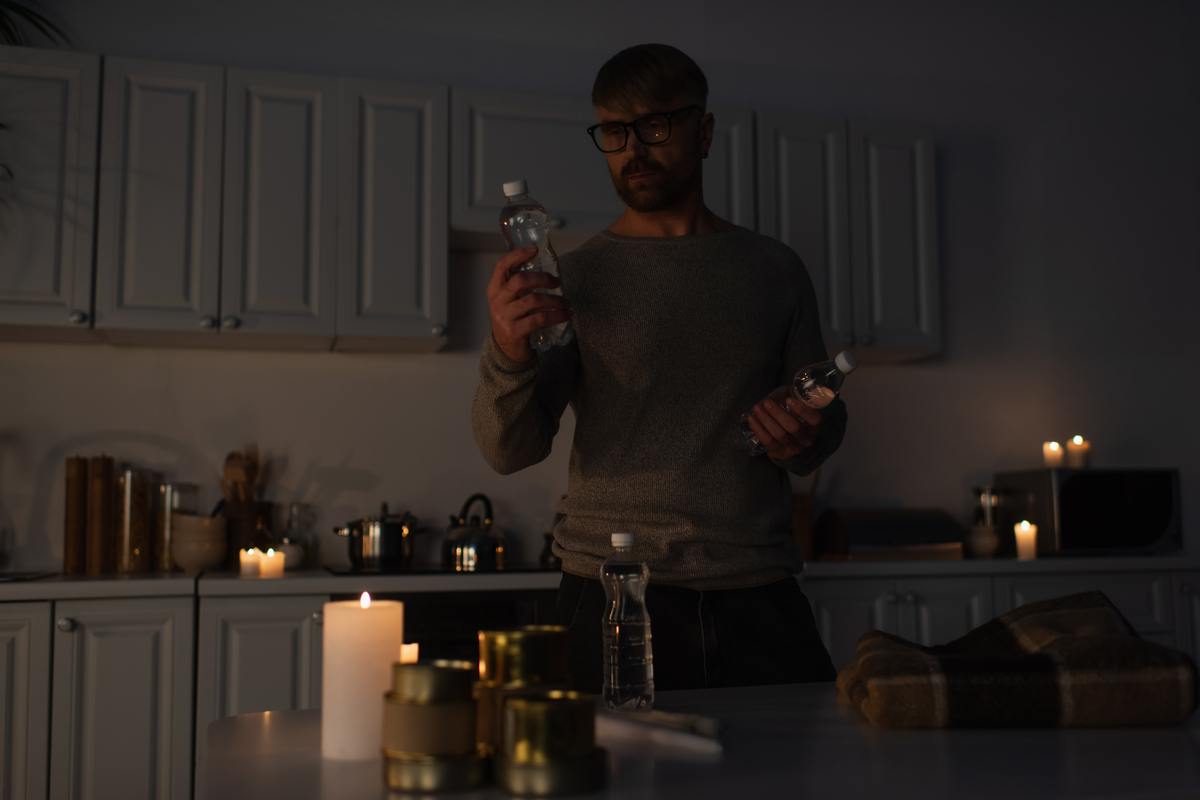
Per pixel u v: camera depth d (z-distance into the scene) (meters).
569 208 2.71
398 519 2.60
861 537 2.79
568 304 0.96
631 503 1.16
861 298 2.95
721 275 1.25
